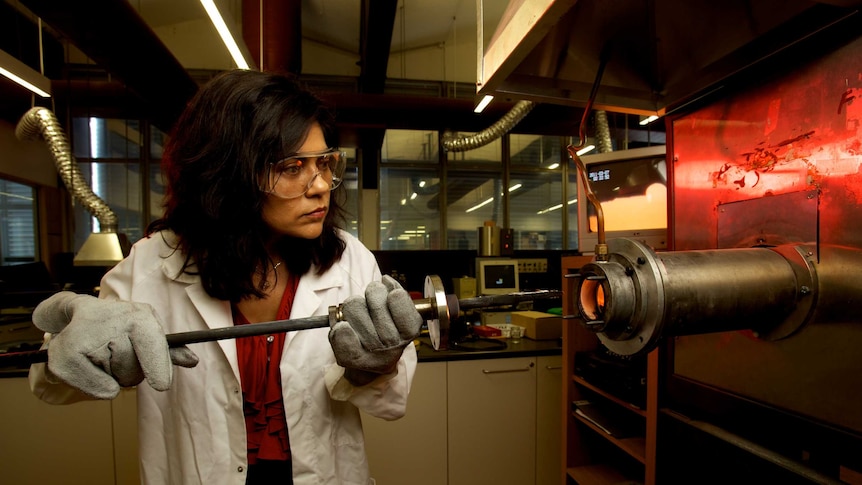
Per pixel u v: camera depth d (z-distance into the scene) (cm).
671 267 52
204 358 68
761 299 55
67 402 65
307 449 69
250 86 60
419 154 453
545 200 473
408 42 436
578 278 58
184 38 409
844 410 54
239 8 367
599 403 164
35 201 380
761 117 66
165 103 252
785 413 61
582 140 70
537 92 83
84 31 179
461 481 189
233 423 67
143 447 70
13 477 167
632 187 169
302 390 70
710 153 76
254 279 70
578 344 165
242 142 58
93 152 404
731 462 67
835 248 55
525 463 194
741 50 68
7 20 322
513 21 57
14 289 255
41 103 296
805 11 57
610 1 57
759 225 66
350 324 52
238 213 62
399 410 72
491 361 191
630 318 51
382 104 291
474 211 459
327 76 441
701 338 77
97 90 284
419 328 52
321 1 361
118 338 47
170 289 71
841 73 54
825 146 56
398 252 270
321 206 63
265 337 71
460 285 249
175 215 68
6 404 167
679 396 82
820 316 56
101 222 266
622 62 76
